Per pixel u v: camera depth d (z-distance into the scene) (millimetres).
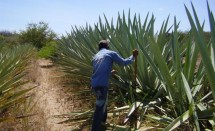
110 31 7648
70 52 11039
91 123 5820
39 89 10078
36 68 15688
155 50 4621
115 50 7121
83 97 8141
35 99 8328
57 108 7508
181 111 4656
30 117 6230
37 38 40625
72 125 5980
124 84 6820
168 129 3844
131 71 6734
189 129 4223
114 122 5613
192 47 5434
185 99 4680
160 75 5215
